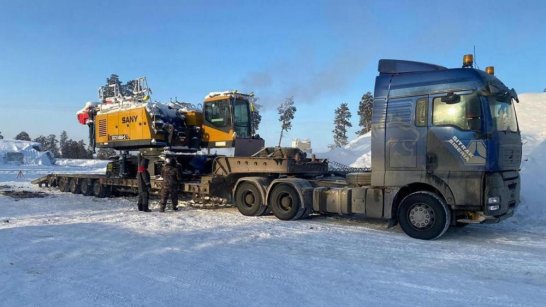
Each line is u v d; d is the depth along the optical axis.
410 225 9.27
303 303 5.27
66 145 113.75
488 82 8.70
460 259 7.52
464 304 5.30
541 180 12.97
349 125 63.41
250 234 9.52
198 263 7.03
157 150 15.77
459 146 8.74
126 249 8.02
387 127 9.56
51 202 15.91
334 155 23.81
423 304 5.29
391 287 5.91
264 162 12.44
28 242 8.58
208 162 15.21
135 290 5.72
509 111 9.59
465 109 8.71
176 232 9.73
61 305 5.20
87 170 40.72
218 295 5.54
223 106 14.83
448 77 8.98
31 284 5.96
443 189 8.90
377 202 9.77
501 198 8.71
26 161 52.59
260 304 5.23
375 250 8.12
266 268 6.76
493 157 8.52
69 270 6.64
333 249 8.16
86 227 10.30
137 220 11.43
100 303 5.26
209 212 13.14
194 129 15.97
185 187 14.22
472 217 8.97
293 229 10.16
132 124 16.12
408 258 7.55
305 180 11.70
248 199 12.38
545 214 11.24
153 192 15.75
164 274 6.43
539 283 6.23
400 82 9.53
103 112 17.70
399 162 9.41
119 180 17.00
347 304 5.26
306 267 6.85
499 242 8.95
